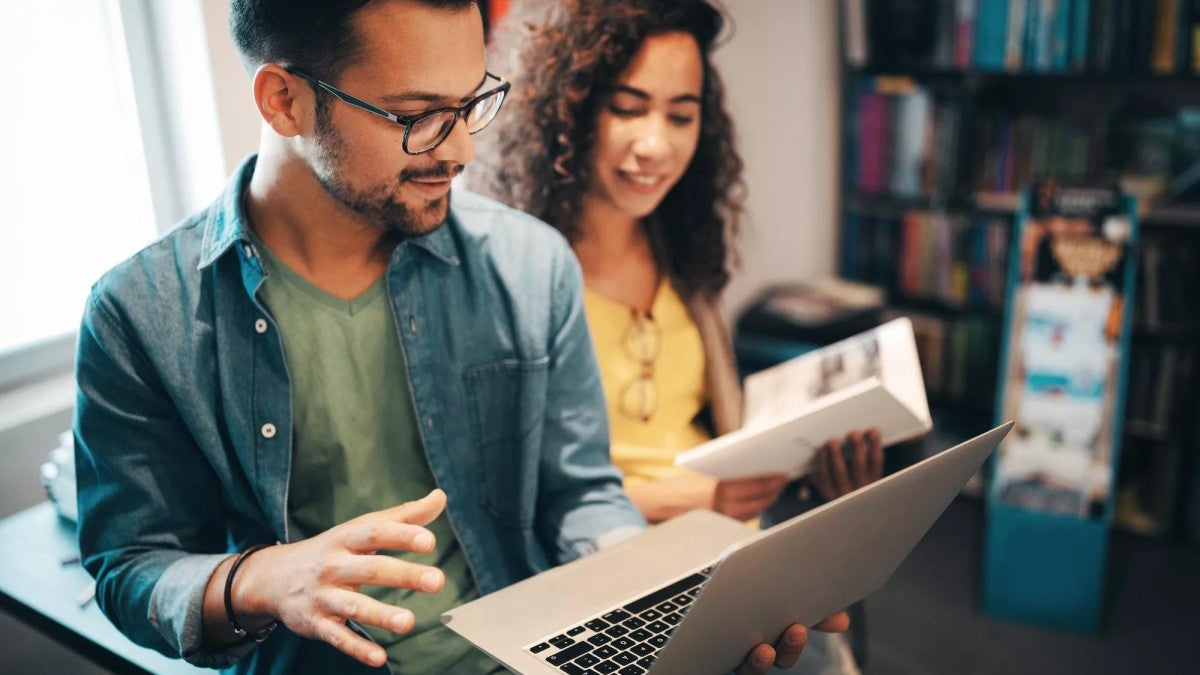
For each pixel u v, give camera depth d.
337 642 0.89
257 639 1.04
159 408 1.07
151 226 1.86
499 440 1.25
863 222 3.24
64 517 1.48
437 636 1.17
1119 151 2.92
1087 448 2.45
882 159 3.14
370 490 1.16
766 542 0.83
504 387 1.23
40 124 1.79
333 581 0.90
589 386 1.30
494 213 1.24
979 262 3.06
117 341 1.04
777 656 1.03
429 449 1.16
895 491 0.95
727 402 1.81
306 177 1.03
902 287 3.23
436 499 0.95
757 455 1.43
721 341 1.82
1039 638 2.51
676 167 1.65
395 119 0.95
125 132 1.83
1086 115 3.12
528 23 1.65
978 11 2.88
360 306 1.13
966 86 2.99
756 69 2.86
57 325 1.86
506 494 1.26
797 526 0.86
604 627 1.03
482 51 0.99
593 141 1.63
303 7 0.91
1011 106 3.17
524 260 1.23
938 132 3.03
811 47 3.06
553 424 1.29
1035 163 2.98
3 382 1.75
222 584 0.99
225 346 1.08
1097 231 2.38
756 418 1.63
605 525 1.26
